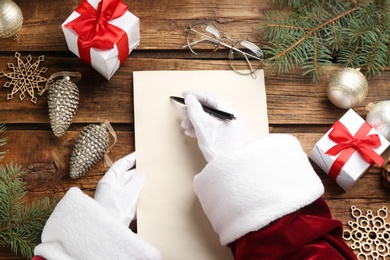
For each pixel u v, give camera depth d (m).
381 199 1.27
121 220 1.17
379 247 1.24
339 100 1.26
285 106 1.31
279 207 1.05
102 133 1.21
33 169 1.25
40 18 1.33
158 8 1.35
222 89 1.30
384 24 1.29
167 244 1.21
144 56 1.33
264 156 1.09
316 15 1.31
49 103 1.22
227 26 1.35
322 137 1.25
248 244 1.08
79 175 1.21
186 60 1.32
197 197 1.24
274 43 1.30
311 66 1.29
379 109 1.24
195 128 1.21
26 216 1.17
